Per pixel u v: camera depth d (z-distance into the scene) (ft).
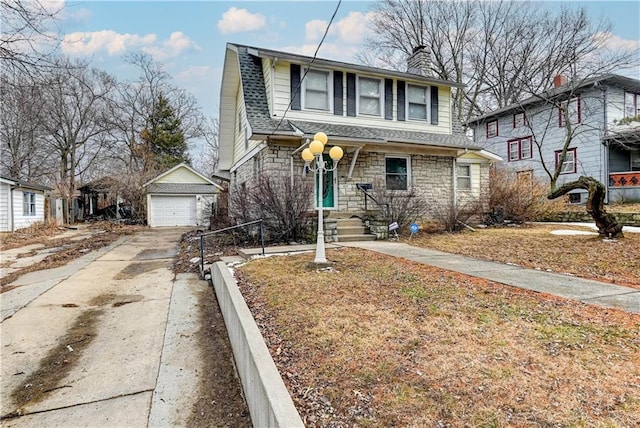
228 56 39.24
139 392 9.93
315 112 34.78
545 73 65.98
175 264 27.50
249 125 31.40
